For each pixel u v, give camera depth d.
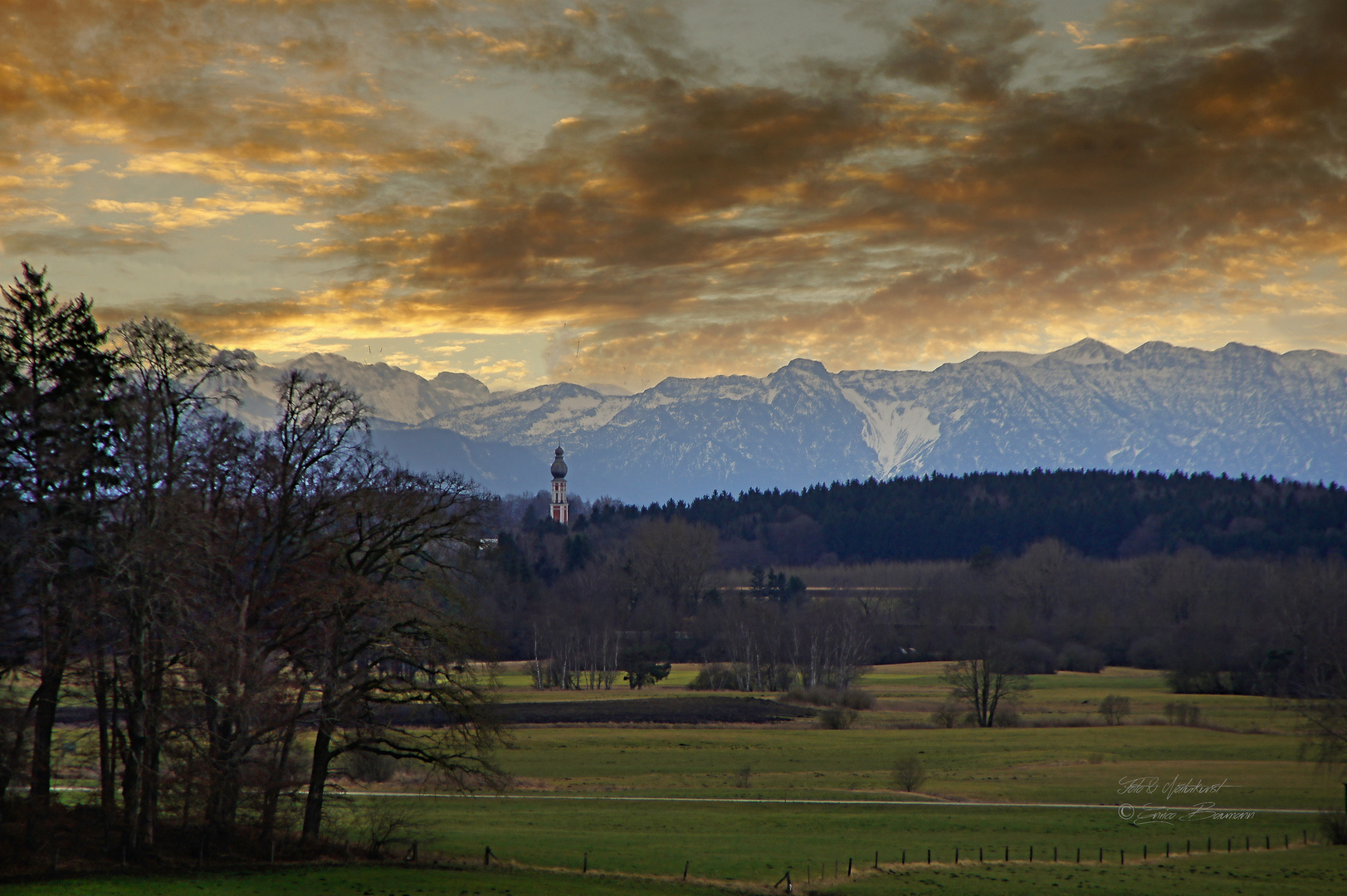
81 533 39.09
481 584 57.59
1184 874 52.31
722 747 93.38
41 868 39.41
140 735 40.06
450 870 46.00
